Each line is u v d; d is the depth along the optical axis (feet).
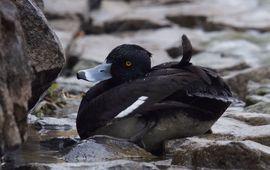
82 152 33.71
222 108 35.32
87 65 67.31
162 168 32.01
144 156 34.01
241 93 56.08
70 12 87.25
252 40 85.61
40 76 32.76
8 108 26.86
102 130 34.86
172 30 90.12
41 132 39.50
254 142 32.71
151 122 34.47
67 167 31.04
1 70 26.96
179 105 34.09
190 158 32.53
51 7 87.81
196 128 35.24
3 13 27.35
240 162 31.63
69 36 77.51
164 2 109.40
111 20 92.73
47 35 32.63
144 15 95.86
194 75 34.81
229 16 97.30
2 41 27.25
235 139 35.37
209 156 32.09
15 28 27.66
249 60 75.41
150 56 36.19
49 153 34.65
